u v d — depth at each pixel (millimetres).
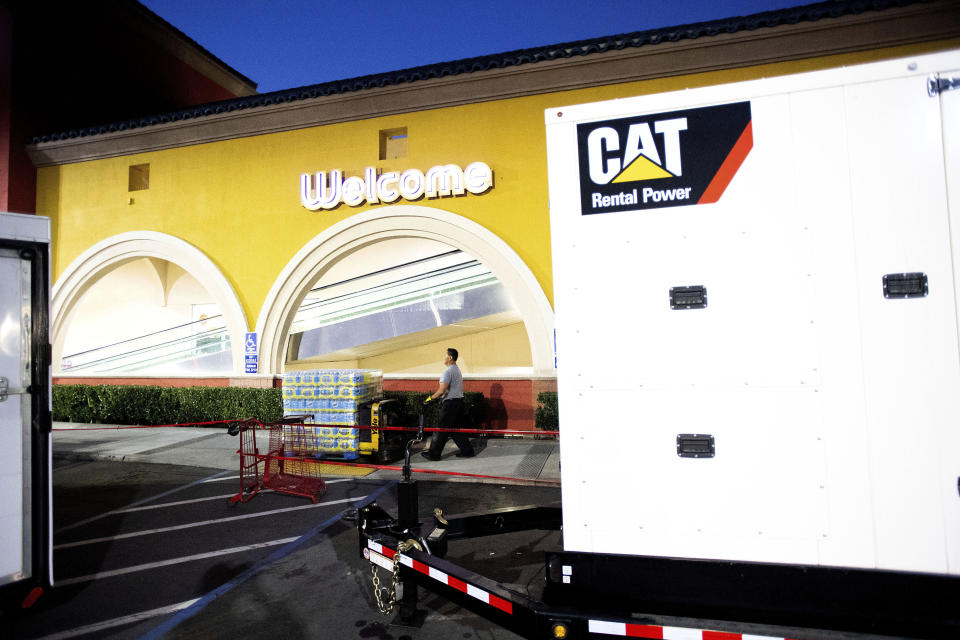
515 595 2840
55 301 13359
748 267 2502
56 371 13703
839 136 2426
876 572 2334
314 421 8711
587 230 2699
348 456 8516
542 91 10117
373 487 7309
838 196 2418
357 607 4105
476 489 7117
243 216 12039
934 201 2338
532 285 10023
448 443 9984
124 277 15789
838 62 8938
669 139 2613
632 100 2664
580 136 2729
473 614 3986
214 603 4191
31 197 13539
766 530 2455
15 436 4051
